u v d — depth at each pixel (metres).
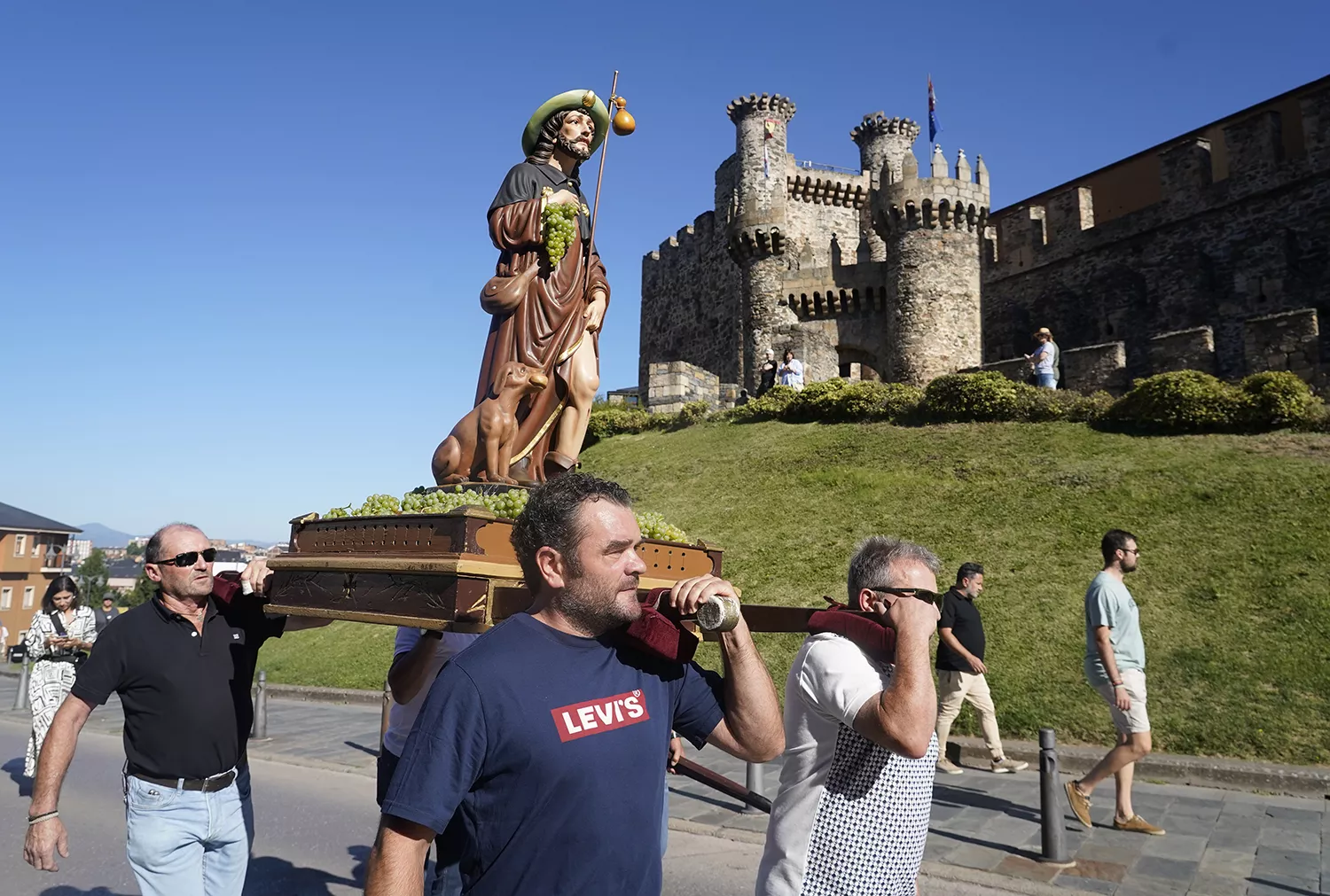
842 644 3.33
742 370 40.19
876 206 36.22
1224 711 10.06
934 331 34.38
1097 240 36.47
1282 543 13.30
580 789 2.28
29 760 10.20
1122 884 6.34
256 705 13.09
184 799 4.10
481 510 3.00
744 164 44.31
